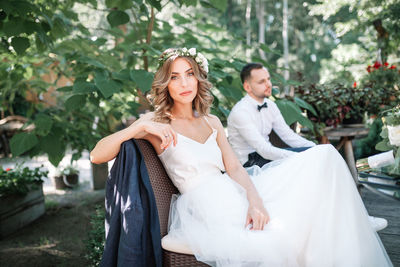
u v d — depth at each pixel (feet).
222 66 10.62
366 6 15.06
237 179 6.38
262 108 9.48
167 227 5.90
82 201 15.43
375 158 6.18
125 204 5.08
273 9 73.72
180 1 9.12
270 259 4.96
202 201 5.71
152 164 6.02
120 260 4.88
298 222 5.28
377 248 5.21
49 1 10.16
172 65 6.11
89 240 8.50
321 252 5.08
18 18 8.41
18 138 11.07
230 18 92.53
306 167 5.75
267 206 5.68
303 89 12.01
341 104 11.24
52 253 10.32
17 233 12.01
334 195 5.33
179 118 6.48
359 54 19.80
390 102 11.73
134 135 5.45
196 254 5.05
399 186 5.13
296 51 70.28
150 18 11.07
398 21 15.21
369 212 9.98
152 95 6.45
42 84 13.12
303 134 12.77
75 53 10.66
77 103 9.99
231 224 5.40
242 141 9.35
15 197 12.18
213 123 6.88
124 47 11.75
